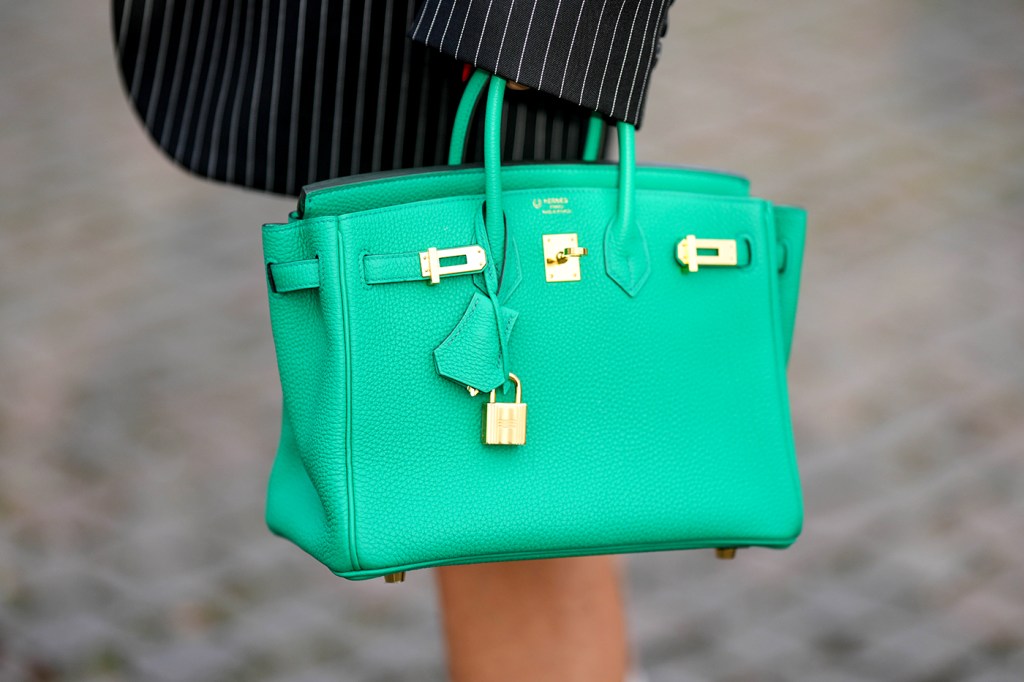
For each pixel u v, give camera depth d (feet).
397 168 4.82
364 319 4.17
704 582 8.84
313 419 4.25
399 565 4.20
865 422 10.47
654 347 4.47
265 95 4.72
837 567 8.91
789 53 17.90
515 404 4.20
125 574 9.08
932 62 17.46
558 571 5.05
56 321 12.37
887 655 8.08
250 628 8.54
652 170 4.58
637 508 4.40
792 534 4.65
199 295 12.78
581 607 5.11
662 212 4.52
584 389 4.38
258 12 4.72
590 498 4.35
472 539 4.25
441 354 4.18
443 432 4.24
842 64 17.54
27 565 9.16
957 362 11.24
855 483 9.75
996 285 12.41
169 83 4.92
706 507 4.49
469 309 4.20
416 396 4.22
